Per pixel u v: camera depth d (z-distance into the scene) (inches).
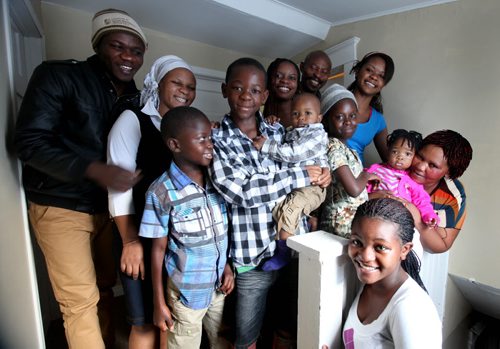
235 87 38.1
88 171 31.2
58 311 68.9
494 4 59.4
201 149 32.4
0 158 33.9
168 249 36.7
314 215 50.2
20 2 46.9
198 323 37.6
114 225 40.8
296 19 82.4
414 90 73.0
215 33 85.7
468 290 76.1
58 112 36.0
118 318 69.6
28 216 42.1
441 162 49.8
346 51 84.8
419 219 46.6
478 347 86.3
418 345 25.9
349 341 32.9
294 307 49.0
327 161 42.6
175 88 41.8
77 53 70.0
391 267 29.0
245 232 37.8
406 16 72.4
